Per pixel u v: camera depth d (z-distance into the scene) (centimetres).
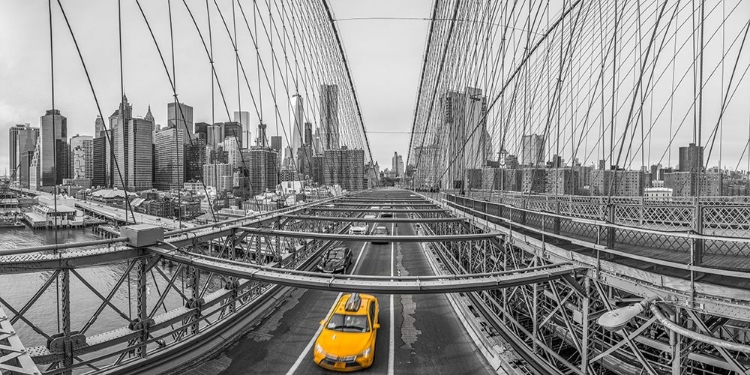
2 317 480
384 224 4353
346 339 962
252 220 1359
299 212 1981
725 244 847
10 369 355
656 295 615
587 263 767
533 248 974
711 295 557
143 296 851
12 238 6159
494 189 2598
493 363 940
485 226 1363
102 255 782
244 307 1218
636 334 604
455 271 1759
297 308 1341
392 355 1002
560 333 1081
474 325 1138
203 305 1001
